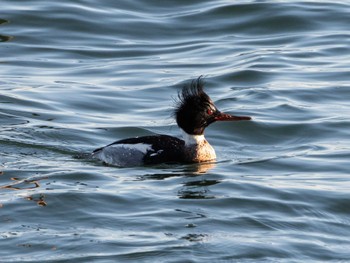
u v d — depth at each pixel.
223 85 22.33
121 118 20.27
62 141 18.67
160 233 13.54
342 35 25.41
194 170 16.88
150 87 22.11
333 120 19.80
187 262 12.55
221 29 26.06
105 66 23.73
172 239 13.30
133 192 15.27
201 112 17.53
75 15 26.56
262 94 21.52
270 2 27.00
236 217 14.25
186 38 25.62
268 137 19.20
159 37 25.70
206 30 26.02
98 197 14.95
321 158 17.59
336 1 27.34
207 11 26.80
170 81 22.45
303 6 26.86
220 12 26.70
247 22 26.28
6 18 26.22
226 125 19.64
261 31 25.91
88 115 20.38
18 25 25.97
